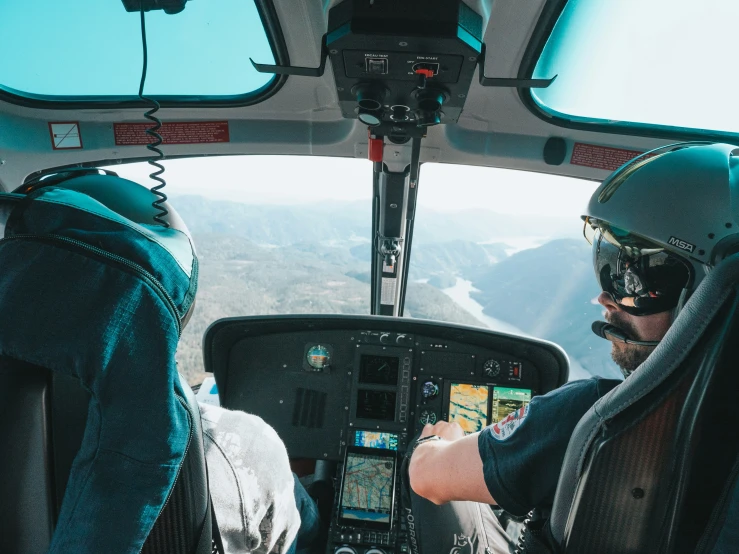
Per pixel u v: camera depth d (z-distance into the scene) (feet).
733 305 2.04
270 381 8.75
